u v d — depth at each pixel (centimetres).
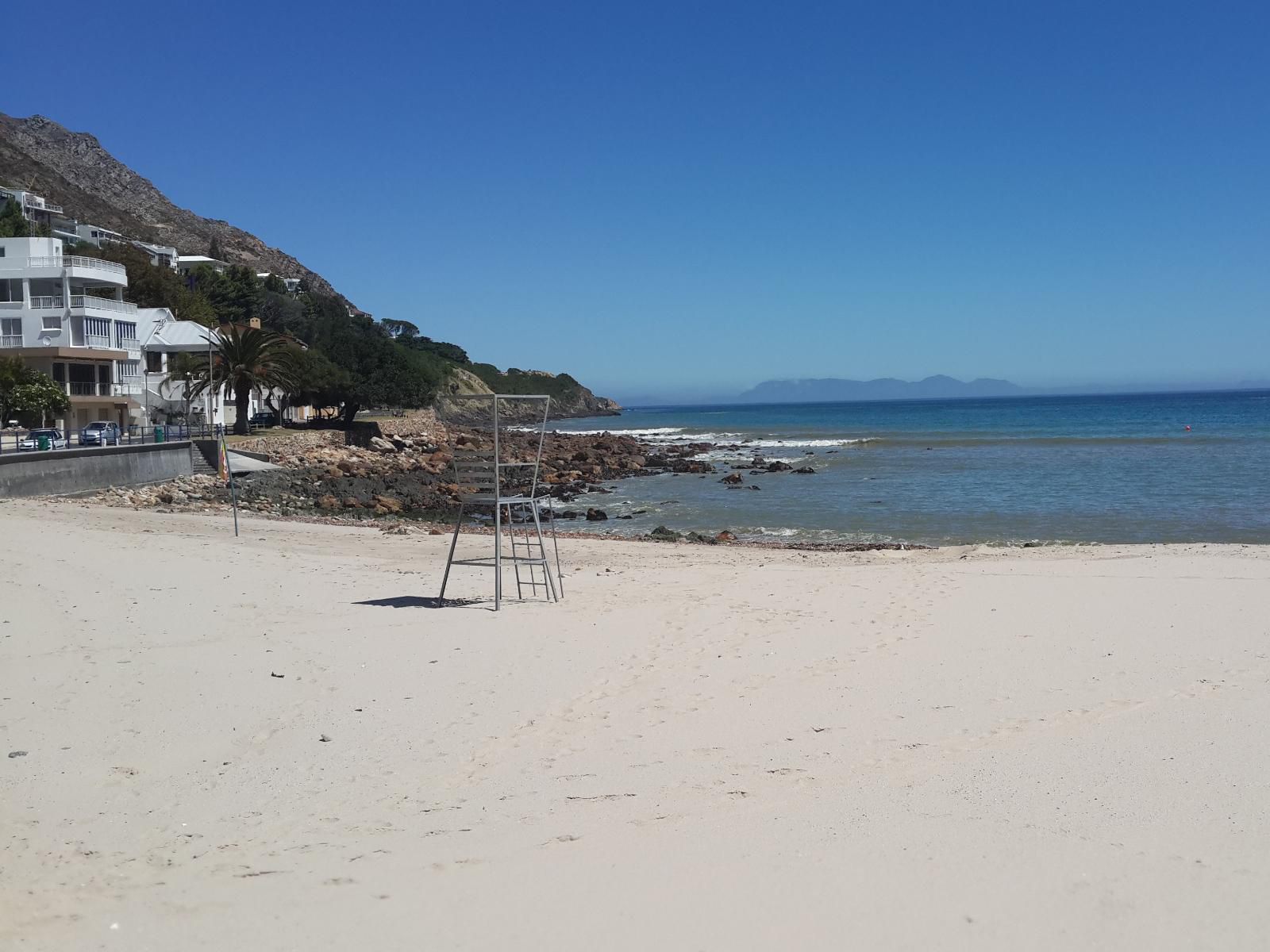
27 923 509
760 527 3253
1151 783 694
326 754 783
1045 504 3669
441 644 1152
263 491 4400
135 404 5891
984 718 859
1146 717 851
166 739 823
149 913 519
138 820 654
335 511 3988
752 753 773
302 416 8562
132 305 6031
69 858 593
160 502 3719
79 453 3638
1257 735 795
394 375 7875
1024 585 1548
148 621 1286
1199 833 608
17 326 5403
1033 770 726
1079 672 1011
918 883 547
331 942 488
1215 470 4931
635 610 1350
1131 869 562
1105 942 488
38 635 1198
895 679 990
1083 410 17475
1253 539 2673
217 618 1310
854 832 616
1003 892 536
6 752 788
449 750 789
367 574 1727
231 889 547
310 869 572
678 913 514
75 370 5378
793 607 1367
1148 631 1194
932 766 738
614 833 619
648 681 991
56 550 1906
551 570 1814
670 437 10206
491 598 1470
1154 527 2980
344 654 1109
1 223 8631
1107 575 1650
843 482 4903
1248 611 1304
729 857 581
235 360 5991
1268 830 610
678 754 771
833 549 2412
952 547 2455
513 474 5294
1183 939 489
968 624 1245
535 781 717
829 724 848
